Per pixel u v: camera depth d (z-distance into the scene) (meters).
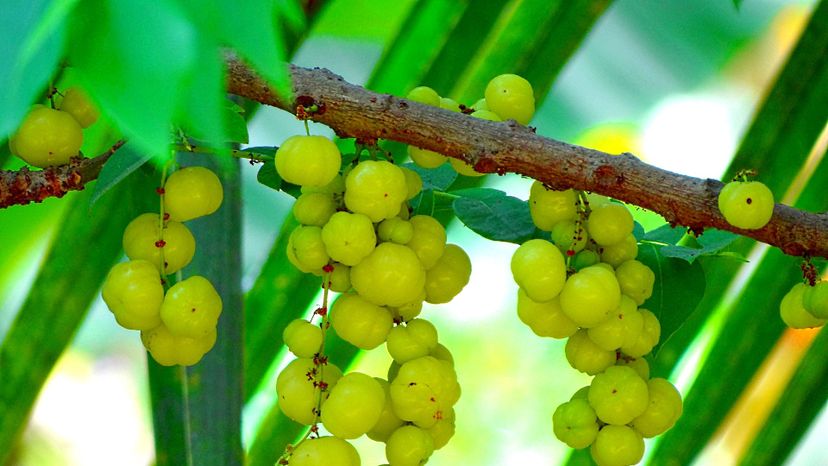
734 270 0.97
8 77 0.57
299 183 0.83
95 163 0.85
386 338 0.86
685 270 0.88
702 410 0.97
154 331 0.84
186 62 0.57
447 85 0.99
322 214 0.85
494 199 0.90
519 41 0.99
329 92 0.83
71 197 0.95
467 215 0.89
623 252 0.87
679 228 0.91
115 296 0.83
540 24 0.98
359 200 0.83
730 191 0.82
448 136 0.83
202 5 0.59
